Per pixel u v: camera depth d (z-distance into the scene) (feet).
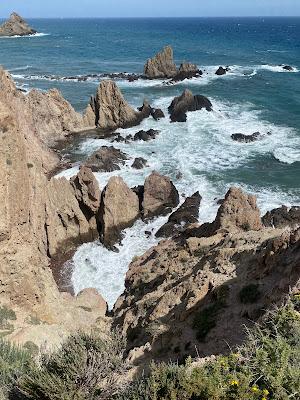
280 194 137.80
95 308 86.99
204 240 84.74
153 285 79.92
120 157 160.25
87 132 193.06
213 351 48.62
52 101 187.01
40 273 77.30
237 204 92.32
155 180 123.95
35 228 91.35
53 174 148.97
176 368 30.71
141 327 64.49
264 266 57.00
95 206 115.03
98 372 34.47
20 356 45.27
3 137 71.15
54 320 71.77
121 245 115.14
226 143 179.83
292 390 26.22
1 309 67.41
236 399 26.53
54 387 32.63
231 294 55.98
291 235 56.49
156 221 122.42
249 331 35.73
